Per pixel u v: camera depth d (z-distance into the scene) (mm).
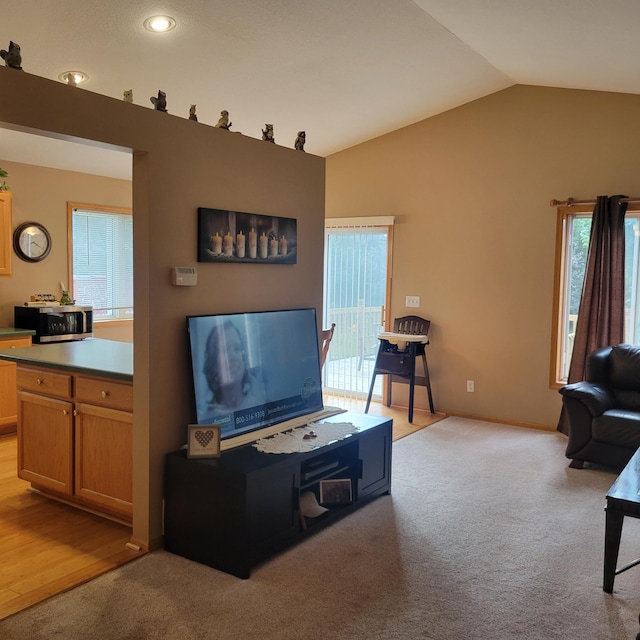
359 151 6238
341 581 2678
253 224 3436
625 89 4691
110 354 3727
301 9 3516
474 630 2316
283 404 3578
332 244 6512
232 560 2725
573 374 5000
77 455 3348
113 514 3328
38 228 5488
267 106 4938
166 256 2936
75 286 5895
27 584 2627
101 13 3271
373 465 3604
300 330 3775
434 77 4820
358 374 6449
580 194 5086
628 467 2939
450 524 3316
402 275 6062
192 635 2258
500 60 4547
